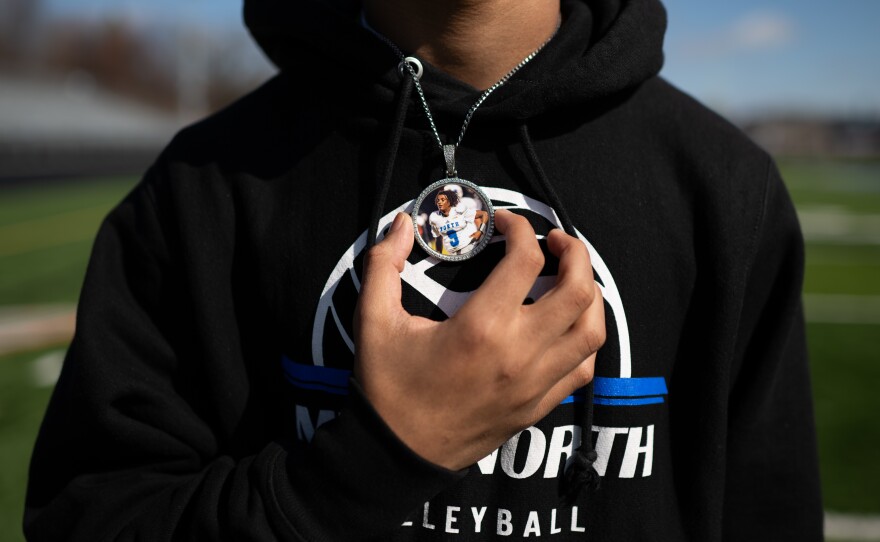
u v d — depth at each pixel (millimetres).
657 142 963
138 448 879
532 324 674
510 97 882
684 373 928
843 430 3541
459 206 857
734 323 908
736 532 1071
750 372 1011
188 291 945
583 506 865
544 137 916
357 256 884
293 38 983
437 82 908
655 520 887
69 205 14219
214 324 934
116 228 998
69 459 915
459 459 699
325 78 961
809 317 6117
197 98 45188
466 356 656
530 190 896
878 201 19219
